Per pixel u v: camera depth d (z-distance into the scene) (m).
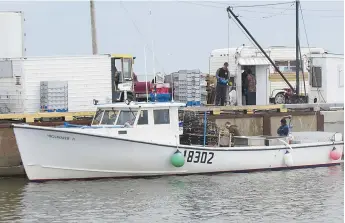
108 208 39.50
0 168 50.00
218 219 37.50
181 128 48.91
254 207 40.06
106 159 46.00
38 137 45.16
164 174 47.81
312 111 66.38
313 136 54.50
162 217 37.78
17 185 45.91
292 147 51.72
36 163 45.56
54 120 55.47
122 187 44.66
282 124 54.38
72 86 60.06
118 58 62.78
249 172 50.28
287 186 45.78
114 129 46.53
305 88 76.12
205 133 49.59
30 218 37.53
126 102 47.78
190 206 40.09
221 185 45.75
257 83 69.44
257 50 74.31
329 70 73.75
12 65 58.41
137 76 70.44
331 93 74.00
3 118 52.97
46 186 45.06
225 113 61.44
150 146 46.62
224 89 65.00
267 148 50.62
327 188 45.28
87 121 55.22
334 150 53.69
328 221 37.28
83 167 45.97
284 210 39.44
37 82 59.00
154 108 47.66
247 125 62.16
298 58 73.94
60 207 39.75
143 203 40.69
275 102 78.94
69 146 45.38
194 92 62.16
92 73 60.81
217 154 48.75
